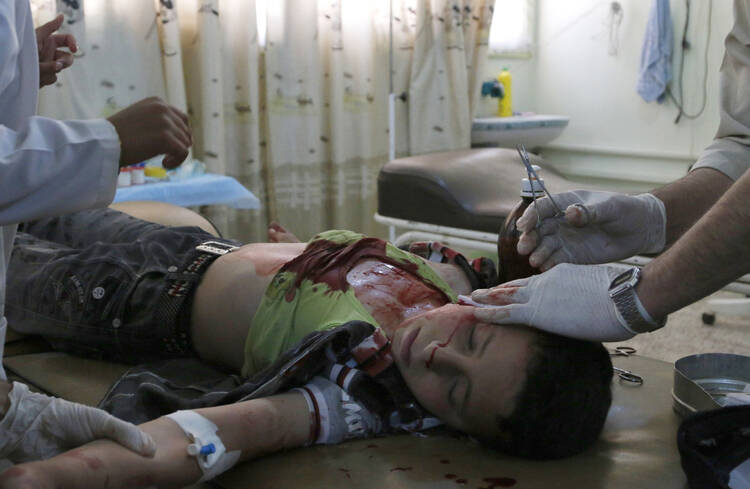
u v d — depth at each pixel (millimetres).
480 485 1067
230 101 3525
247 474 1098
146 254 1584
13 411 933
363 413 1211
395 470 1110
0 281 1066
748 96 1463
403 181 2547
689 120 4316
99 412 951
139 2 3096
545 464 1139
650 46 4293
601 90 4691
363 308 1276
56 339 1643
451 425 1192
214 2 3238
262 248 1539
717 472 974
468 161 2633
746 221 913
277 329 1323
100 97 3053
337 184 3865
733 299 3098
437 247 1573
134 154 980
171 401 1187
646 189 4605
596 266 1098
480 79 4309
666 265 997
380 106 4094
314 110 3701
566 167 4957
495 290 1175
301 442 1165
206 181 2725
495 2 4535
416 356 1184
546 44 4922
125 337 1527
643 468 1128
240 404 1096
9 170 901
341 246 1389
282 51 3596
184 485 992
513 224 1425
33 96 1040
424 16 4066
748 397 1260
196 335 1494
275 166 3676
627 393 1427
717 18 4117
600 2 4605
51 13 2873
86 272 1585
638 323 1017
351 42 3842
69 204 955
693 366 1376
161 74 3188
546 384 1093
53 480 859
